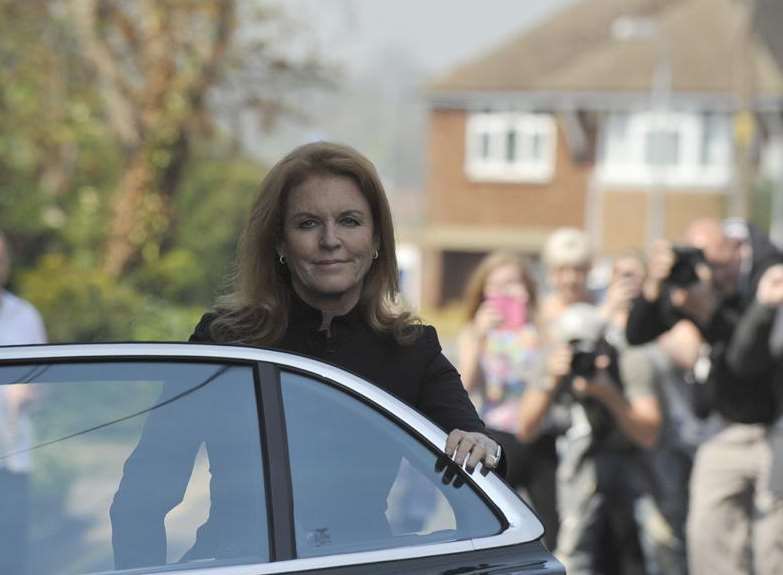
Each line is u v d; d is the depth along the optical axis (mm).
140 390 7996
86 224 52938
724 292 16281
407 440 8414
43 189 52406
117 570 7656
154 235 53469
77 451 7812
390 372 9781
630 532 17203
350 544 8023
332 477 8141
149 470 7875
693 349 18266
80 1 51094
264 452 8055
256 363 8250
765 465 16234
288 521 7945
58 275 43125
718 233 16219
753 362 15883
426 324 10008
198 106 53312
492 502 8438
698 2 109562
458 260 110625
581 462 17141
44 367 7910
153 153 53188
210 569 7707
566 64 108062
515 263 18016
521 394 17781
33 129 51844
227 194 58906
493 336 17859
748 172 102375
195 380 8109
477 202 109562
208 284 56250
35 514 7680
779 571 16219
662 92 105188
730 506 16594
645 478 17219
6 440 7770
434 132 110125
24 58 51844
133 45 52469
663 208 106312
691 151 106000
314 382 8328
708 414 16844
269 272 9820
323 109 56062
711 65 105875
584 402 16938
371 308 9867
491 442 8664
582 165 107312
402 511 8234
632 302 16734
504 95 107688
